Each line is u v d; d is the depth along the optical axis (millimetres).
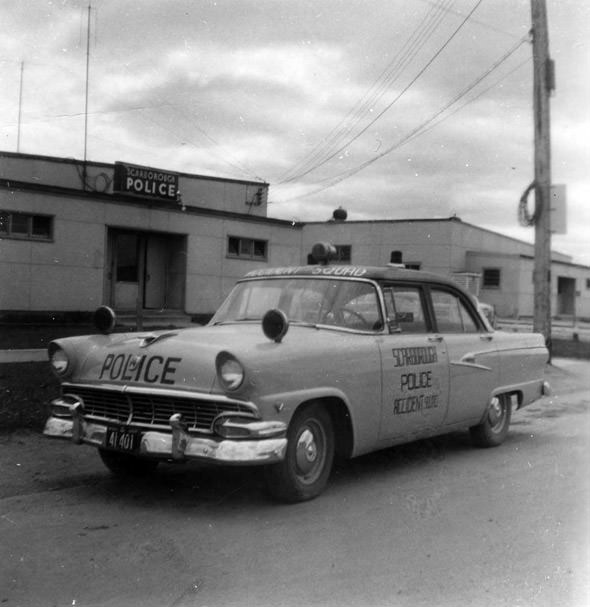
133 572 3492
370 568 3602
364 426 5035
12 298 14266
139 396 4488
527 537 4102
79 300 15234
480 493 5047
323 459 4816
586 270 44188
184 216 17172
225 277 18156
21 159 17516
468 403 6191
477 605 3201
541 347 7477
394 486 5195
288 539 3990
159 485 5086
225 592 3281
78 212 15188
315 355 4629
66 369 4883
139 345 4723
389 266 5832
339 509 4578
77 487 5016
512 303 33438
